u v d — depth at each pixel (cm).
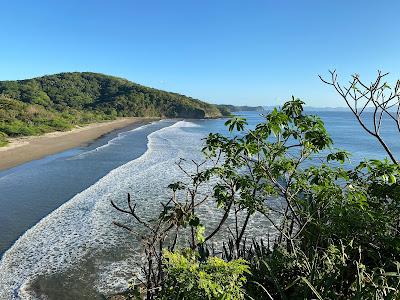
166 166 2470
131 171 2288
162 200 1557
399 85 345
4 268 937
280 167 396
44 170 2319
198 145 4006
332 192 387
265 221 1221
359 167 433
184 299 247
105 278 877
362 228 360
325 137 389
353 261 325
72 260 981
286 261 365
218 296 240
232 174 425
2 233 1183
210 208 1396
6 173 2208
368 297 274
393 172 379
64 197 1636
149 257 348
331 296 304
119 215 1370
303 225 394
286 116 378
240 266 257
